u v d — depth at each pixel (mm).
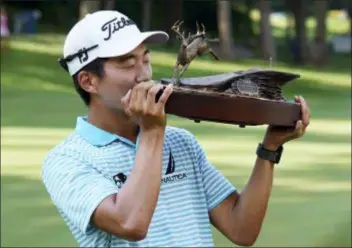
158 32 3471
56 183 3465
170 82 3447
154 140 3232
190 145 3717
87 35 3451
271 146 3705
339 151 15820
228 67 33969
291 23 58375
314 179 12648
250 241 3742
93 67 3465
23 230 9031
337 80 35781
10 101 24875
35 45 38781
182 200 3590
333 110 25078
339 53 52312
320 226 9352
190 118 3338
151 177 3205
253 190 3713
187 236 3535
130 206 3199
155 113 3193
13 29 48750
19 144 16219
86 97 3564
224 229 3742
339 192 11547
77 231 3473
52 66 32750
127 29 3451
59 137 17359
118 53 3406
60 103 24578
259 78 3527
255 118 3436
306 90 31516
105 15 3484
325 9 44844
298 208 10352
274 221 9578
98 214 3287
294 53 45469
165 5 50406
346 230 9133
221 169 13508
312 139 17656
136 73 3469
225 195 3736
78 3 52594
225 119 3389
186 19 53844
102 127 3549
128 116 3469
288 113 3523
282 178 12680
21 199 10664
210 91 3396
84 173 3434
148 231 3461
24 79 29625
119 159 3488
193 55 3455
